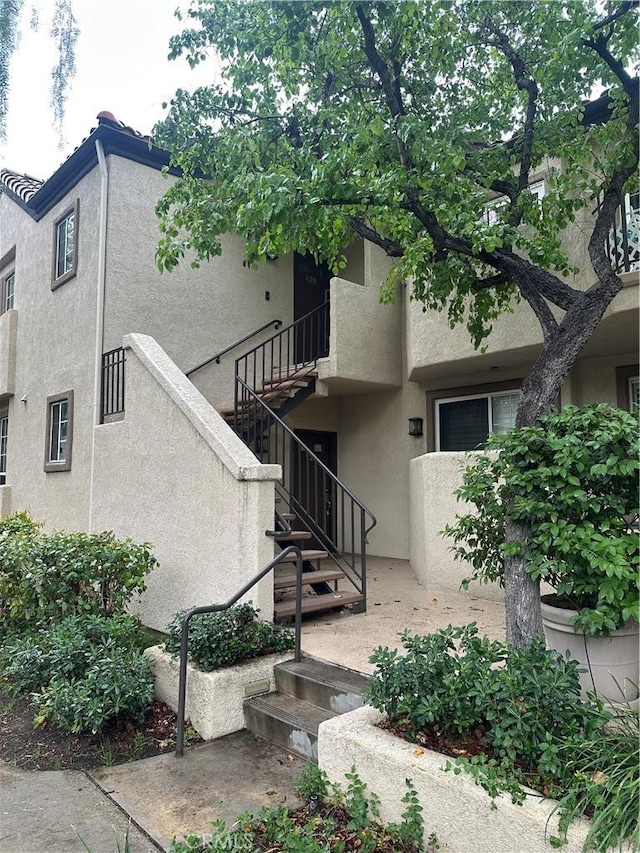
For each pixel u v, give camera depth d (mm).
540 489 3543
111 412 8281
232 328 9945
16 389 11641
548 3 4965
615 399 7496
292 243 5516
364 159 4895
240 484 5410
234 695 4441
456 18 5074
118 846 2756
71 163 9336
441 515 7020
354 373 9312
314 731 3926
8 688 5266
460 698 3021
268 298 10531
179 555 6145
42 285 10695
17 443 11438
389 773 3000
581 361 7816
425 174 4715
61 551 5922
